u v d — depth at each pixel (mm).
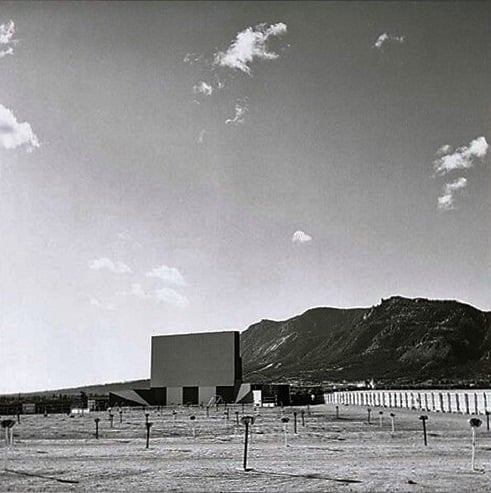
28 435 44688
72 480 21750
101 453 30891
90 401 122500
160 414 80125
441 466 24281
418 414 66750
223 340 124688
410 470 23125
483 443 34281
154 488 20031
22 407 102812
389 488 19375
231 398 122438
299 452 30500
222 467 24625
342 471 23047
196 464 25781
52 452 31562
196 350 126250
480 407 62469
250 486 20141
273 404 110000
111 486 20469
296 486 20016
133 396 123625
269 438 40219
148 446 34688
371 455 28719
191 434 44656
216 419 64812
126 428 51625
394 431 44000
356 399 106750
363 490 19125
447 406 70875
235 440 38938
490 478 21125
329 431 45281
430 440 36594
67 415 83062
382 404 95000
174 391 126250
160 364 127812
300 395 116938
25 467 25234
